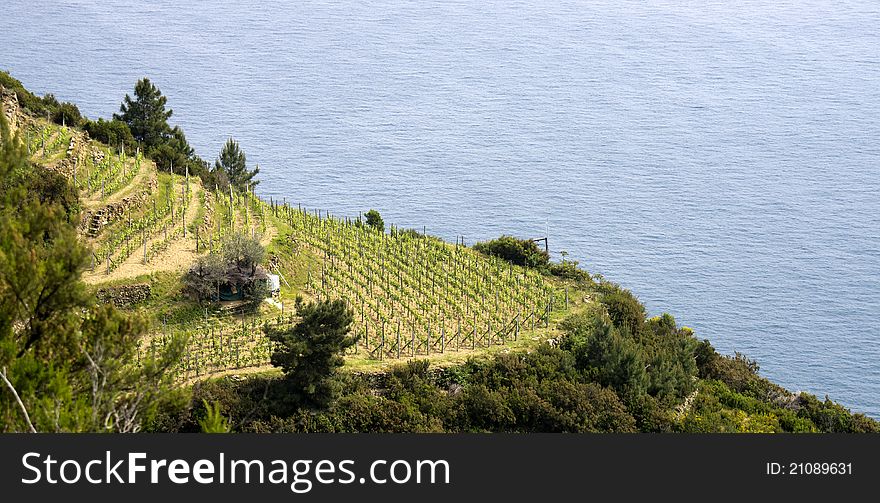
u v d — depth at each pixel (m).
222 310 67.94
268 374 59.25
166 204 80.56
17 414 33.19
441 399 59.66
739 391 76.88
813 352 144.00
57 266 36.31
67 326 36.78
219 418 36.59
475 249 90.94
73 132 87.06
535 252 89.50
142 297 67.12
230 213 82.94
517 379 62.75
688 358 74.62
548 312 74.19
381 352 64.25
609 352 67.06
